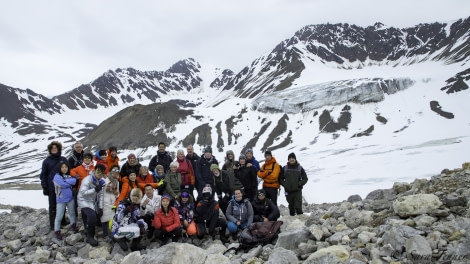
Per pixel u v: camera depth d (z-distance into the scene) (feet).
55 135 524.52
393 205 27.35
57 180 34.63
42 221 40.42
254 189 39.09
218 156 279.90
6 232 38.50
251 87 613.93
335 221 30.19
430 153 162.20
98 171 33.99
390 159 161.07
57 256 32.37
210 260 24.62
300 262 23.40
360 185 115.75
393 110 312.29
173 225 33.27
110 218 34.86
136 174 37.17
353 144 246.06
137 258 27.04
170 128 346.95
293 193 39.78
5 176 303.68
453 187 29.50
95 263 28.96
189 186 40.22
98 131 389.60
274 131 312.91
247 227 31.12
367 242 23.80
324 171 153.58
